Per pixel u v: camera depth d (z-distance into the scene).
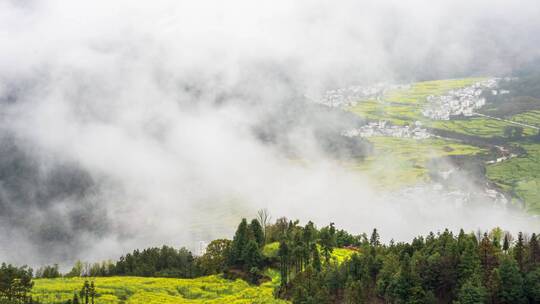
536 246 155.50
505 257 145.50
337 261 186.88
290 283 178.88
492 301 140.12
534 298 139.75
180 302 180.25
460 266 149.50
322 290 155.88
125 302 182.25
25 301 171.62
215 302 178.00
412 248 174.12
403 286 147.00
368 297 154.38
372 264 165.88
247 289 189.00
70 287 198.38
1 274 173.25
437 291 149.50
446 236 171.75
